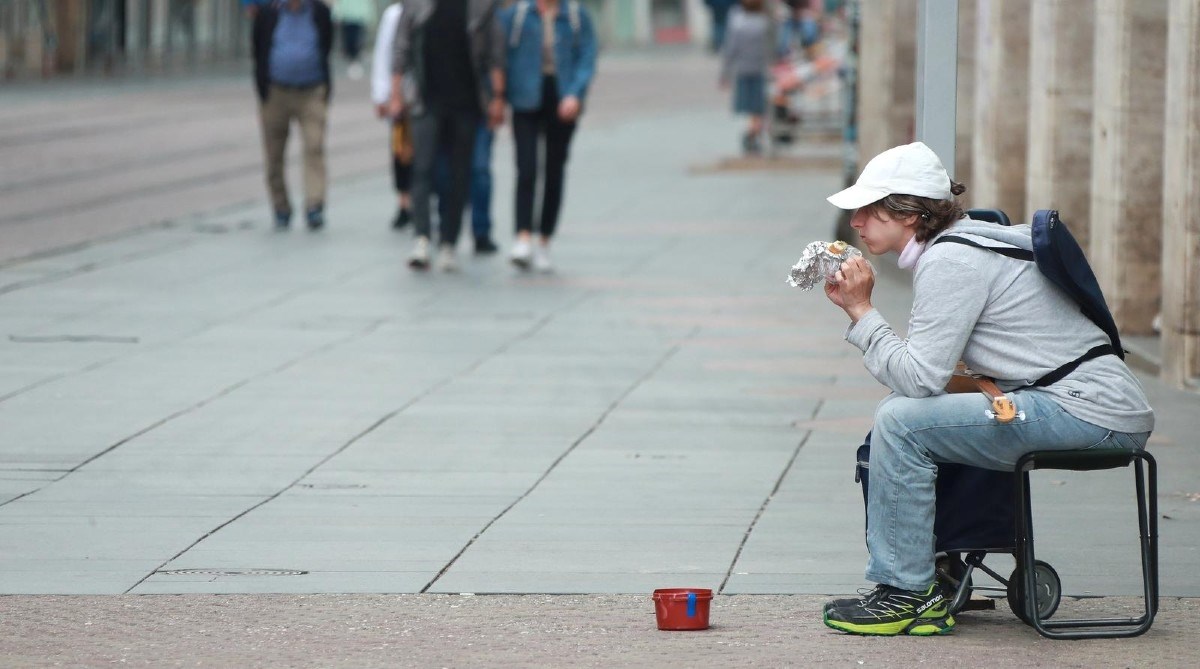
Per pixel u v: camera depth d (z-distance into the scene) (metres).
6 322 40.50
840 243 18.78
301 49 56.91
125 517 24.06
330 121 105.44
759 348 38.00
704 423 30.38
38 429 29.70
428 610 19.62
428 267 49.56
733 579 20.91
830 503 24.73
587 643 18.28
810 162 82.19
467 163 48.88
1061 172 39.25
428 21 47.91
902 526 18.55
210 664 17.62
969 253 18.25
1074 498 25.11
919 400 18.38
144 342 38.09
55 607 19.80
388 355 36.81
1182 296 33.09
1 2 125.69
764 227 60.09
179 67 147.62
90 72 136.00
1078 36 38.88
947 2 23.88
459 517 24.00
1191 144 32.62
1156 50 36.03
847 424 30.34
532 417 30.86
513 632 18.72
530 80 48.16
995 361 18.41
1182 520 23.83
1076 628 18.73
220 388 33.28
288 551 22.27
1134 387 18.34
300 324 40.56
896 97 51.00
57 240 54.53
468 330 39.97
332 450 28.27
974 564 19.30
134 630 18.86
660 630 18.75
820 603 19.88
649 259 52.19
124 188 69.00
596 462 27.41
